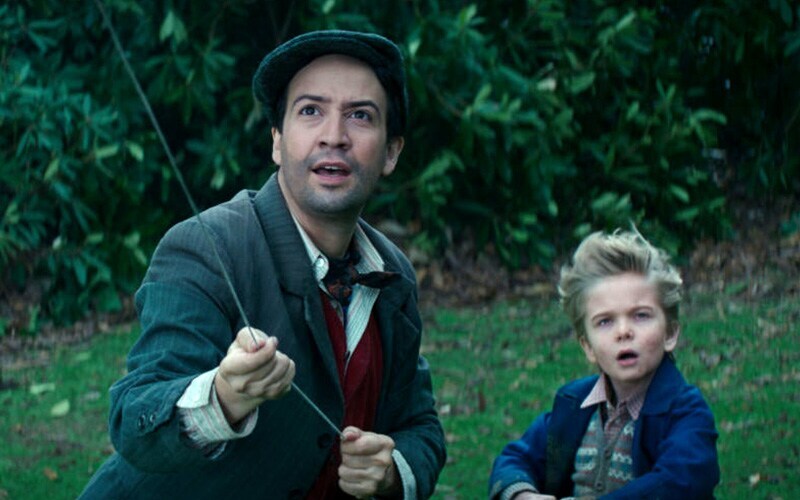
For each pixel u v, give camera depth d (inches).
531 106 286.7
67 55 280.7
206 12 274.8
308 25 277.3
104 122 262.2
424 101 276.5
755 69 313.3
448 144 289.3
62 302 265.4
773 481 162.9
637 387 114.3
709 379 210.4
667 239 294.4
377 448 94.7
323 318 97.3
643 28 299.9
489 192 295.4
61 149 259.3
